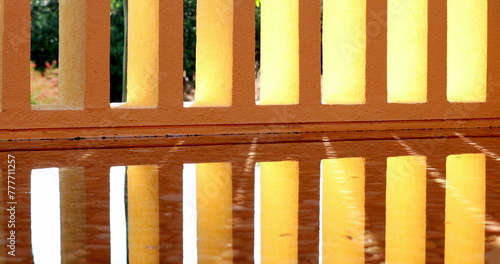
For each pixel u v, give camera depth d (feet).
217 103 21.97
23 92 19.26
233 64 21.45
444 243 6.86
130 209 8.79
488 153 16.03
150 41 21.01
